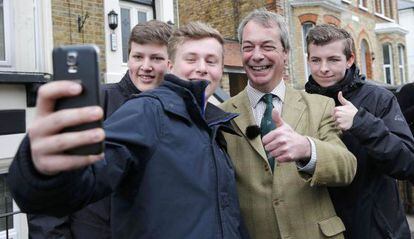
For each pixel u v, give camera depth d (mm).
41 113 781
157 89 1425
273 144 1558
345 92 2318
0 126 3932
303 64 11492
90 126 789
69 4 4844
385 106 2197
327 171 1654
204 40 1704
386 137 1850
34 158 794
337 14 12594
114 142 1129
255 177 1907
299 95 2133
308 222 1827
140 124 1226
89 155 803
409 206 6594
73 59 803
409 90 3260
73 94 775
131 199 1273
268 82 2057
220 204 1356
